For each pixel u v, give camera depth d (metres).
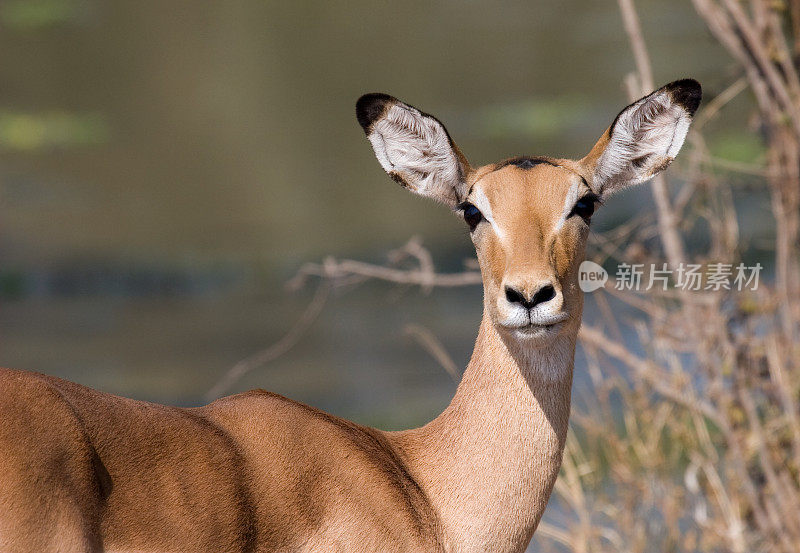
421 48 57.62
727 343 10.02
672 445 11.91
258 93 50.44
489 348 6.97
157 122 46.19
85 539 5.41
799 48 10.64
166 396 18.64
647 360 10.67
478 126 42.22
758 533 10.18
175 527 5.84
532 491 6.88
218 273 27.25
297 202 34.75
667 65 46.16
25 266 27.77
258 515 6.24
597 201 7.31
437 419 7.34
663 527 10.64
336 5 64.69
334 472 6.57
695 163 10.61
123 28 58.47
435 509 6.95
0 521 5.17
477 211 7.02
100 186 36.56
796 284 10.37
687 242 12.23
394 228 30.98
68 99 48.41
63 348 21.58
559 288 6.45
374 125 7.60
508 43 57.47
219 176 38.38
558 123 41.75
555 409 6.89
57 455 5.42
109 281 26.62
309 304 24.83
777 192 10.44
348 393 18.55
